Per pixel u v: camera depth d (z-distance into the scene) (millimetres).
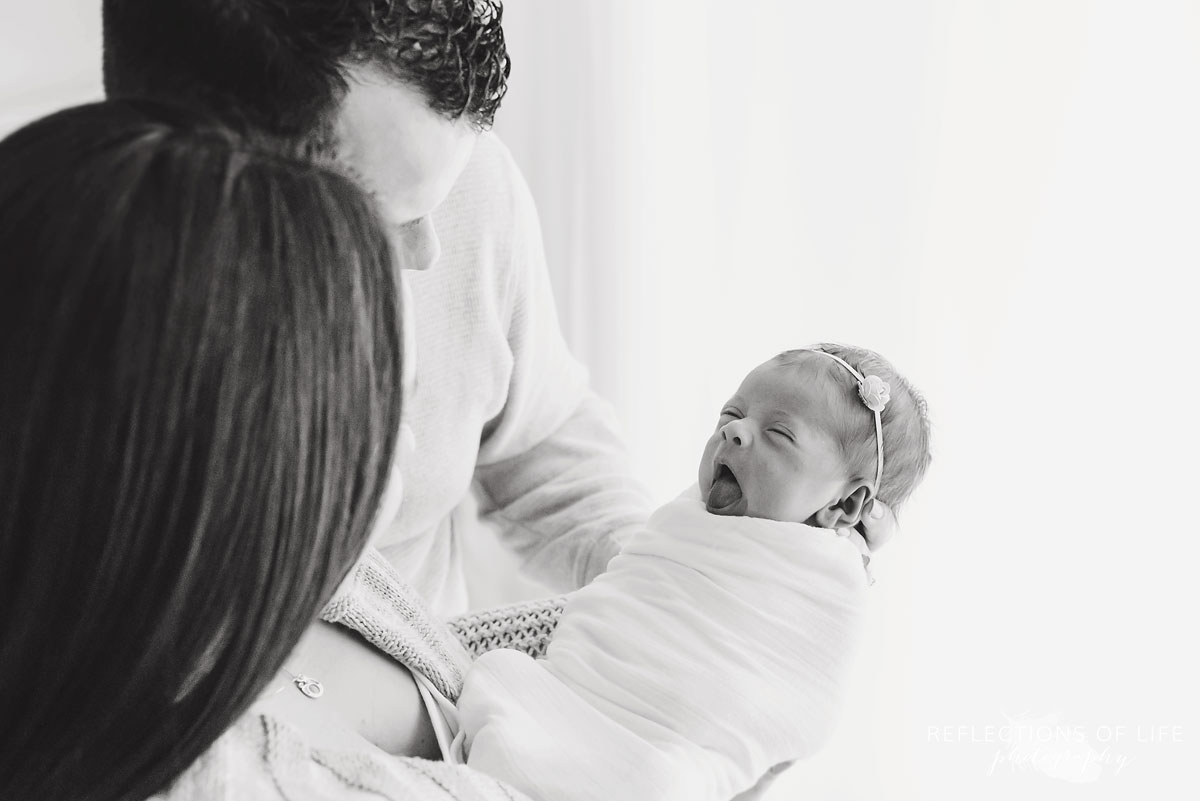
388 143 635
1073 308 1748
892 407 969
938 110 1785
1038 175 1756
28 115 1248
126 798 474
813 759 1832
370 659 722
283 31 562
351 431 455
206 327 414
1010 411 1779
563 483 1195
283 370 427
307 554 457
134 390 411
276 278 425
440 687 758
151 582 436
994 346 1785
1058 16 1729
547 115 1844
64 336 407
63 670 447
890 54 1790
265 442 430
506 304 1093
